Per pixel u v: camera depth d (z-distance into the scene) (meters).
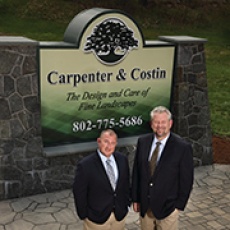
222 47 24.22
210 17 28.98
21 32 22.84
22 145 7.53
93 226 4.75
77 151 7.91
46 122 7.76
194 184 8.41
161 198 4.87
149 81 8.61
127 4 28.38
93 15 7.64
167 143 4.84
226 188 8.27
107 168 4.64
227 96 15.79
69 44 7.66
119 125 8.56
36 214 7.00
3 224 6.62
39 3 26.27
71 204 7.42
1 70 7.12
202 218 7.00
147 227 5.19
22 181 7.64
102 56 7.93
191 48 8.88
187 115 9.15
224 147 10.65
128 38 8.09
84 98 8.01
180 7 29.08
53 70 7.55
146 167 4.87
